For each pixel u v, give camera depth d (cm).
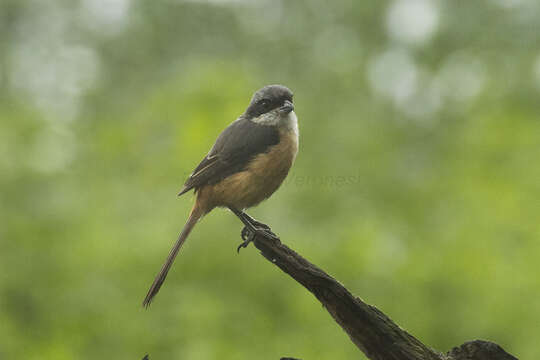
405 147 1950
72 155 1491
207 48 2462
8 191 1366
